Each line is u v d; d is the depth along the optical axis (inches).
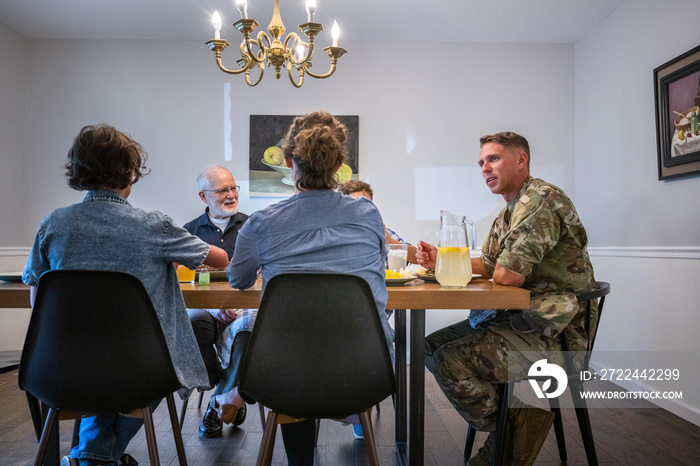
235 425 99.7
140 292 50.3
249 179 160.2
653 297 119.0
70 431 97.4
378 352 50.8
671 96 112.3
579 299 66.2
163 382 52.1
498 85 163.5
